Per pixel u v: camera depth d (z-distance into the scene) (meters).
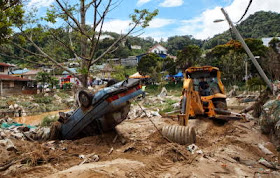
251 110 12.95
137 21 10.62
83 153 6.00
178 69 39.28
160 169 4.84
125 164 4.96
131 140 7.12
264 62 25.16
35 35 9.86
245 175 4.93
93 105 6.86
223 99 10.48
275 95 9.90
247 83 25.39
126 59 57.97
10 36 6.59
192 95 8.09
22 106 22.12
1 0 5.61
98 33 10.23
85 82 10.50
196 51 35.62
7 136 7.68
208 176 4.66
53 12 9.26
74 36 10.59
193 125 9.67
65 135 7.75
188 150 6.07
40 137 7.89
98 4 9.58
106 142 7.08
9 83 31.48
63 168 4.82
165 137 6.71
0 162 4.98
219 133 8.77
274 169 5.51
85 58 10.16
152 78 36.41
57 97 30.09
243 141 7.57
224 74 30.69
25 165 4.87
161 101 22.95
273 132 7.91
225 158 5.87
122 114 7.39
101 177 4.18
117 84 6.90
